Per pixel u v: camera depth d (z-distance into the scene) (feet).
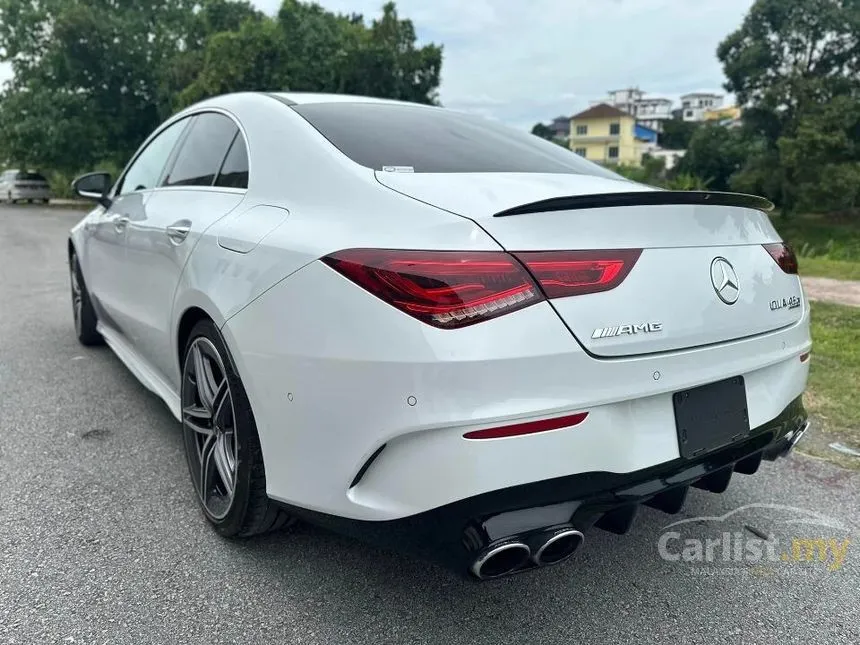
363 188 6.42
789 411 7.30
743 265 6.73
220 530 7.68
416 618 6.59
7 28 100.17
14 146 101.24
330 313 5.67
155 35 104.68
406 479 5.34
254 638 6.23
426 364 5.14
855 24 118.93
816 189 114.62
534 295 5.30
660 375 5.80
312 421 5.84
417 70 89.97
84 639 6.12
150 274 9.57
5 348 15.79
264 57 81.30
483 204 5.79
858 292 27.04
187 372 8.26
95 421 11.28
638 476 5.79
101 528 7.97
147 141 12.37
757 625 6.70
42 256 37.60
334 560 7.47
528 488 5.26
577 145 320.70
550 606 6.88
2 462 9.66
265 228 6.86
